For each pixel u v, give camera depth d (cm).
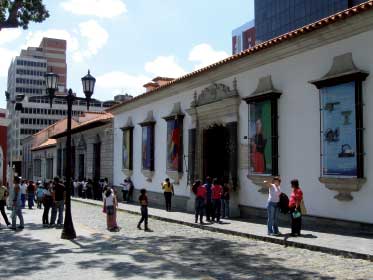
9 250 1163
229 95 1908
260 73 1750
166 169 2503
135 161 2978
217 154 2106
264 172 1691
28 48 11544
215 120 2062
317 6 7000
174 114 2377
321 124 1438
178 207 2383
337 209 1392
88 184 3497
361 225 1310
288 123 1597
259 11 8519
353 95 1320
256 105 1741
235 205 1875
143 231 1596
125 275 861
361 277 852
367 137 1292
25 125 9738
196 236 1460
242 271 921
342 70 1370
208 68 1981
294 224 1295
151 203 2656
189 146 2266
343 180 1343
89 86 1498
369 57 1294
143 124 2775
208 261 1032
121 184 3116
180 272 889
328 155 1405
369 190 1285
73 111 8150
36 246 1231
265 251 1157
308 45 1492
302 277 862
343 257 1048
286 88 1612
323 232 1338
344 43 1377
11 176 3064
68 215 1404
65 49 11912
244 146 1850
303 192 1522
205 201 1755
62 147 4809
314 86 1485
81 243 1291
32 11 1583
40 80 10619
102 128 3612
